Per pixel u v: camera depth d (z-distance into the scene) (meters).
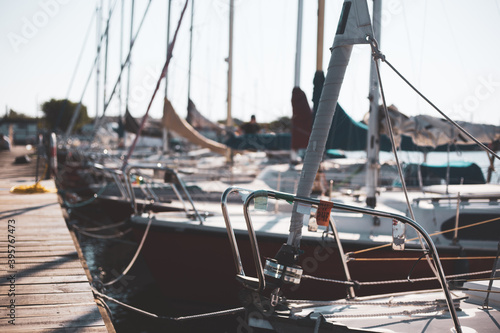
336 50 2.77
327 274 4.44
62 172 11.23
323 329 2.54
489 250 4.47
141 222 5.03
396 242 2.55
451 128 6.07
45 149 11.45
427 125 6.13
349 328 2.53
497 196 4.68
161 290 5.16
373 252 4.40
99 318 2.88
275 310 2.66
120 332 4.82
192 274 4.91
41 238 4.95
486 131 6.09
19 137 36.16
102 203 8.06
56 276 3.69
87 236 9.10
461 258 4.39
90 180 10.67
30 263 4.04
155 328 4.91
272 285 2.64
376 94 5.21
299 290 4.51
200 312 4.98
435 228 4.82
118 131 17.72
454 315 2.45
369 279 4.45
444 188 5.59
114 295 5.86
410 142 7.65
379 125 5.35
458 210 4.55
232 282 4.78
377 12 4.95
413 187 6.27
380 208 5.15
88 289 3.40
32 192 8.48
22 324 2.75
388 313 2.90
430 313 2.91
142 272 6.80
